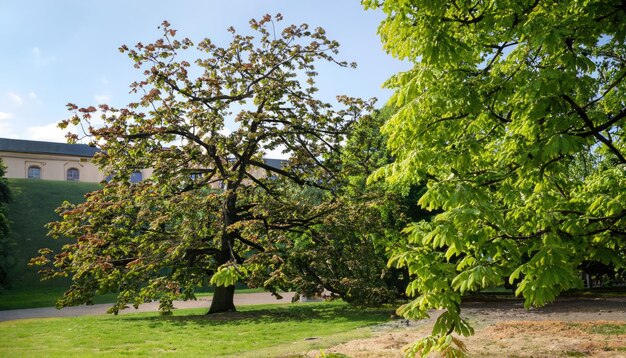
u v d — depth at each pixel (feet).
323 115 86.07
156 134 79.61
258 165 85.66
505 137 21.13
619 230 20.76
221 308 79.71
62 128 72.13
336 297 83.05
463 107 19.94
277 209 76.28
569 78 17.15
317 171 89.61
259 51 85.46
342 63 85.20
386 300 77.30
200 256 83.25
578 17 18.28
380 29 21.77
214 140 75.41
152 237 76.84
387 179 22.53
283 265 71.31
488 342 39.75
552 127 17.29
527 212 21.50
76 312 93.20
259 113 80.12
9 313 92.12
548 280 14.89
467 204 17.56
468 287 16.29
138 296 75.97
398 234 81.97
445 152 20.47
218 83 81.97
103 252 76.43
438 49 18.51
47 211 211.41
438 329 17.98
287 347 41.06
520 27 19.29
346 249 84.53
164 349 42.22
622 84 23.72
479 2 21.09
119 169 79.20
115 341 47.24
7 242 147.95
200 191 80.89
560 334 43.01
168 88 78.95
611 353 33.37
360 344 40.47
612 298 85.76
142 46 75.56
